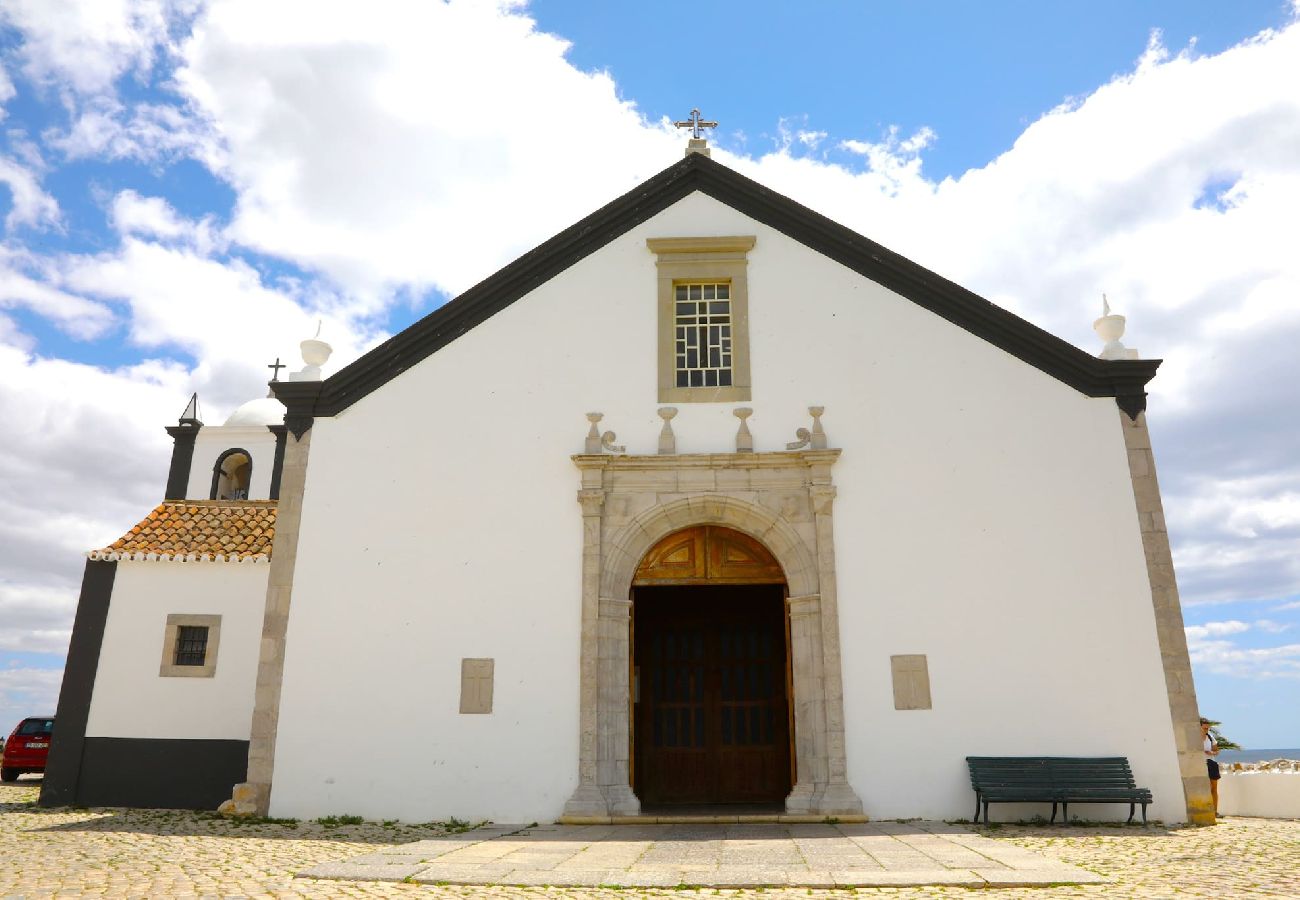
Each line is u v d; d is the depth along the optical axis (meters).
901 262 11.87
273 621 10.99
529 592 10.95
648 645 13.17
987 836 8.91
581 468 11.28
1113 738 10.20
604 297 12.05
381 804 10.40
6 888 6.27
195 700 12.16
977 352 11.53
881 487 11.11
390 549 11.21
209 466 22.14
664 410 11.53
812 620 10.73
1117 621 10.54
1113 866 7.17
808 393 11.54
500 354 11.87
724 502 11.14
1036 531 10.88
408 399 11.75
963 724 10.30
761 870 6.89
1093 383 11.34
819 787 10.23
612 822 10.02
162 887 6.30
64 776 11.93
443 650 10.84
